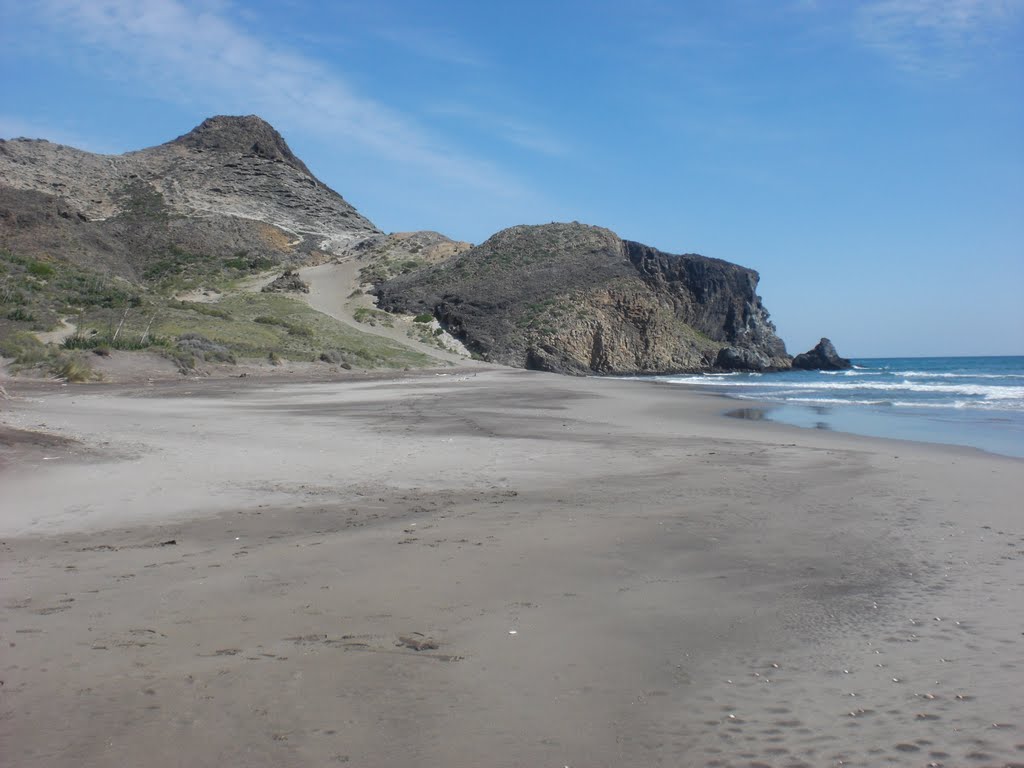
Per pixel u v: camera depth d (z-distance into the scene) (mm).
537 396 31094
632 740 3607
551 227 107875
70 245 81625
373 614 5297
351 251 112375
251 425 17828
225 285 85875
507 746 3521
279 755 3406
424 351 67750
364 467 12156
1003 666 4484
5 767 3262
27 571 6324
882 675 4371
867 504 9430
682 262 112562
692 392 36656
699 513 8852
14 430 13320
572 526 8125
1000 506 9305
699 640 4887
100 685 4090
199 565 6520
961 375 64188
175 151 138625
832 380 56625
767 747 3562
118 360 37750
